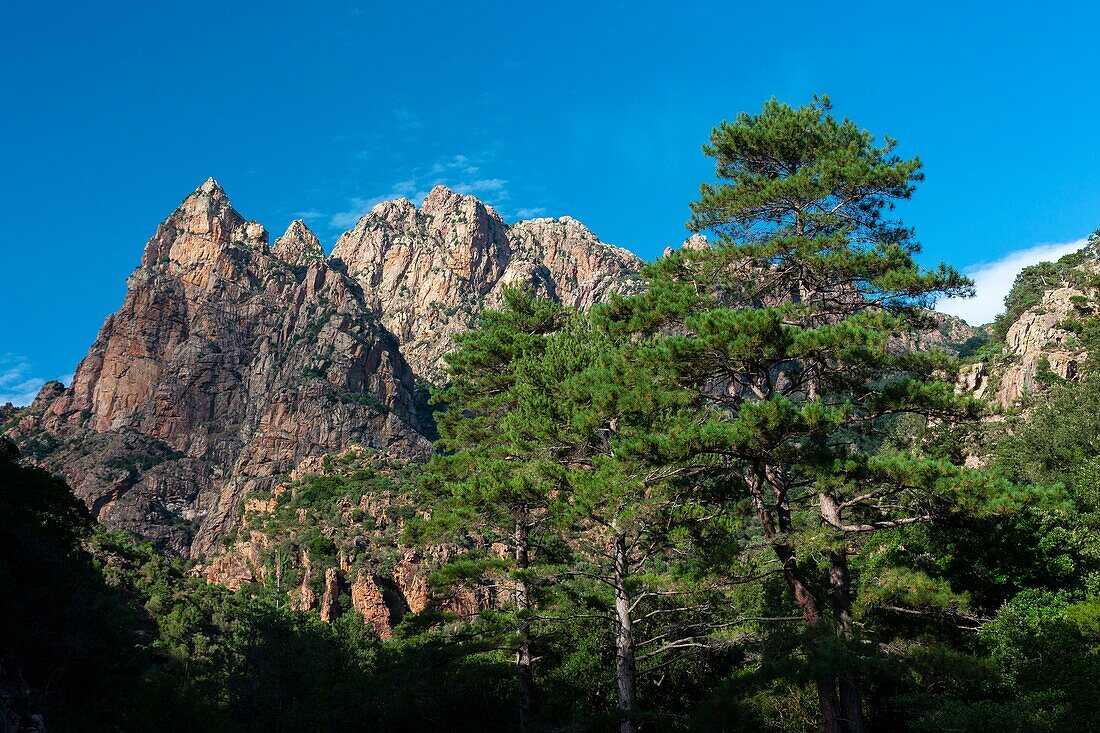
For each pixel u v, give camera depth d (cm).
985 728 2153
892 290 2602
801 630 2327
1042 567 2805
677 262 2909
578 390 2933
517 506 3064
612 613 3212
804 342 2366
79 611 4566
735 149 3081
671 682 3453
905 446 2673
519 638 3100
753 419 2258
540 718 3272
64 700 3928
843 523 2573
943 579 2812
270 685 5025
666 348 2455
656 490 2542
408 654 3403
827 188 2820
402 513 11988
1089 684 2109
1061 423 5603
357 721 3922
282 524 12719
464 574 3161
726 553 2506
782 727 2753
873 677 2542
